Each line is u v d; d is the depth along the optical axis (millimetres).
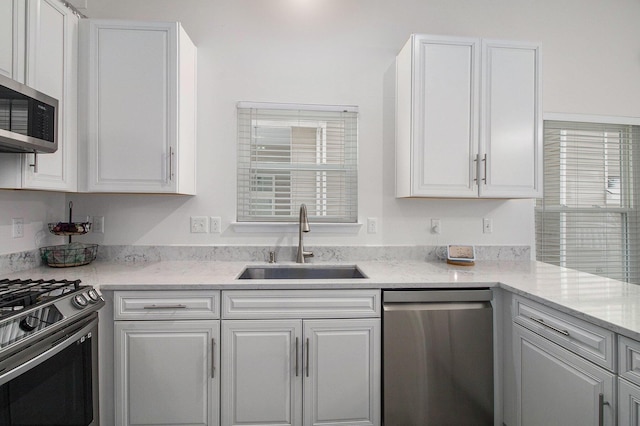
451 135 1846
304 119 2100
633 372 964
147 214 2012
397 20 2150
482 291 1568
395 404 1513
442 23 2176
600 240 2283
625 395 983
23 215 1674
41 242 1800
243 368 1485
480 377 1555
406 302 1541
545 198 2246
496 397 1564
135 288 1447
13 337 931
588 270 2273
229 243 2057
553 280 1592
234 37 2064
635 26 2303
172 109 1715
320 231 2100
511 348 1511
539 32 2229
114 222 1992
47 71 1482
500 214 2203
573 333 1166
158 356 1458
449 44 1846
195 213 2035
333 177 2119
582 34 2258
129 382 1451
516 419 1473
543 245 2244
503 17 2211
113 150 1692
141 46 1702
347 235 2117
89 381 1318
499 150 1867
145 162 1704
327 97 2111
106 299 1456
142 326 1454
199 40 2045
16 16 1339
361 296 1528
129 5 2012
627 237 2303
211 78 2049
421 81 1833
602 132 2291
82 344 1277
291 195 2100
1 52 1290
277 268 1937
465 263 1958
